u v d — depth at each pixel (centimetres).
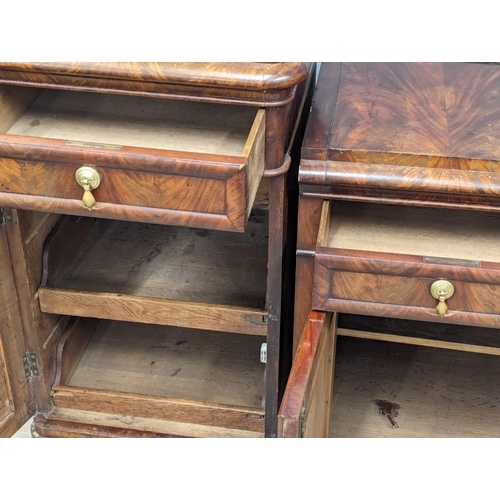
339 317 138
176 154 91
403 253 107
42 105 115
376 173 103
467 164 102
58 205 97
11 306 116
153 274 131
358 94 119
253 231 144
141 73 96
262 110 98
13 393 121
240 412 123
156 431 125
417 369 142
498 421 132
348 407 134
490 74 126
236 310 117
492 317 100
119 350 139
